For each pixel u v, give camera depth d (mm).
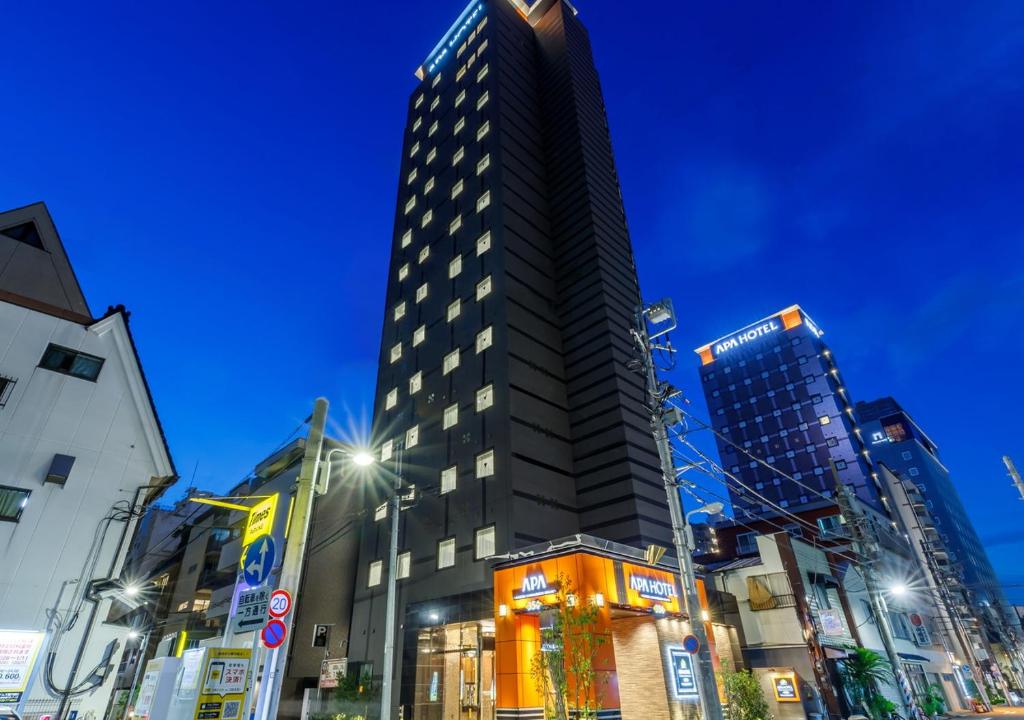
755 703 23578
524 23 64312
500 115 50844
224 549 47031
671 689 22484
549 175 51938
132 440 24578
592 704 19766
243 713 12422
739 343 109938
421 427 40000
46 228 27797
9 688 18438
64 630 20078
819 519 54031
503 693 21953
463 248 45906
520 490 32344
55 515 21641
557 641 20906
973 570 112625
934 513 117938
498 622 23719
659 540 33812
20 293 25531
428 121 61969
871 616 40156
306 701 31609
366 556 38156
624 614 24250
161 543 57281
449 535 33281
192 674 12773
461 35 64812
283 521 37750
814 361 99125
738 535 59500
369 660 33000
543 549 24047
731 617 33500
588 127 54312
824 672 30547
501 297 39781
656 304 19297
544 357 39875
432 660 29297
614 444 36000
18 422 22094
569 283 44344
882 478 81938
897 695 36188
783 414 98500
